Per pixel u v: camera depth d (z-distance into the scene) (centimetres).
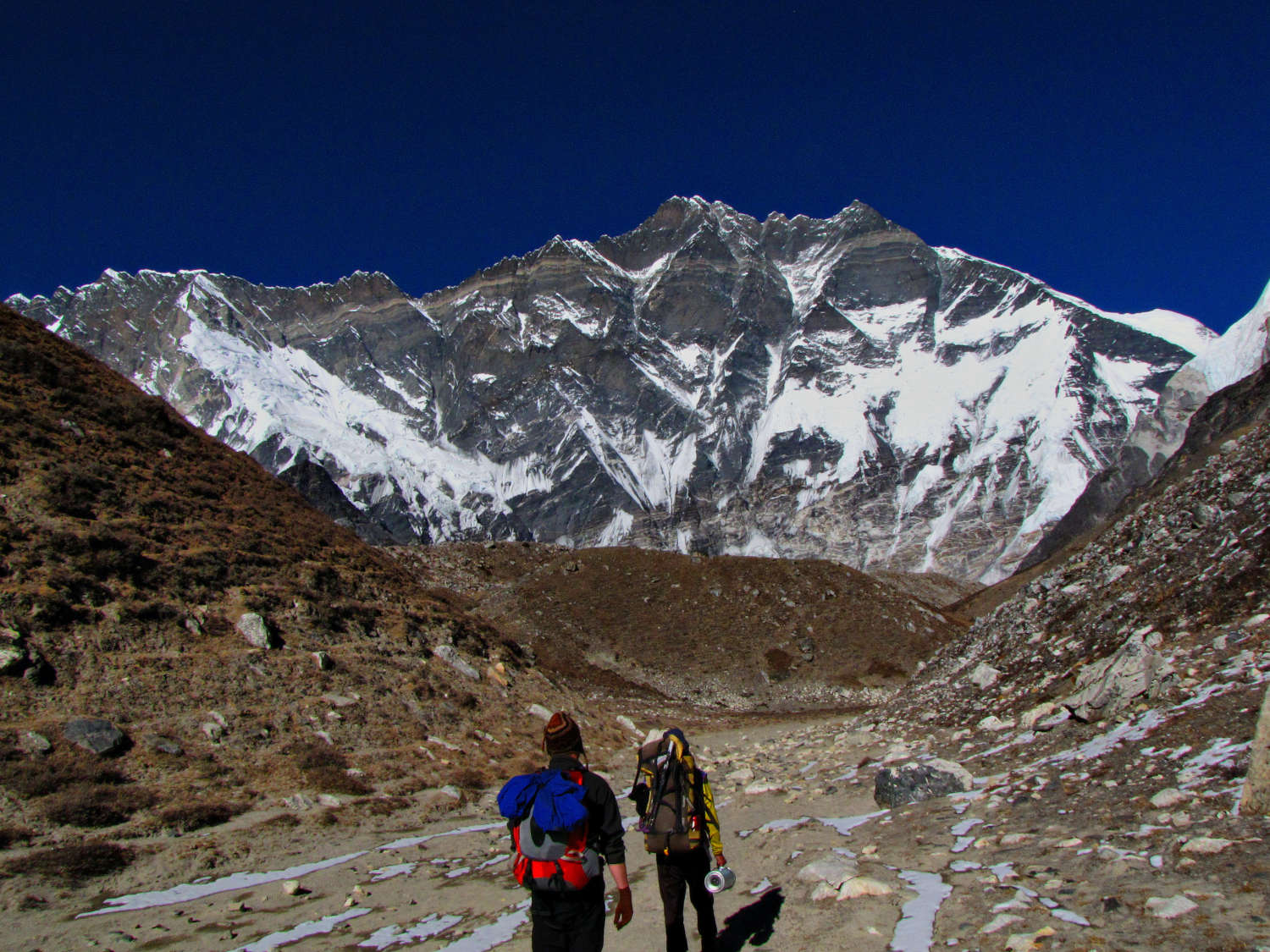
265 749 1856
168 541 2477
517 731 2505
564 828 571
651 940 790
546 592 7094
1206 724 987
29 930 1016
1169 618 1521
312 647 2383
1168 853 696
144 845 1370
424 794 1861
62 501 2328
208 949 920
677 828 691
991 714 1747
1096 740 1152
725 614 6819
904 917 699
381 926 966
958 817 1012
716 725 4356
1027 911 647
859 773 1546
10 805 1399
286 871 1301
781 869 948
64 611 1966
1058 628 1973
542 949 577
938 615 7300
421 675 2538
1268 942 507
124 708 1798
